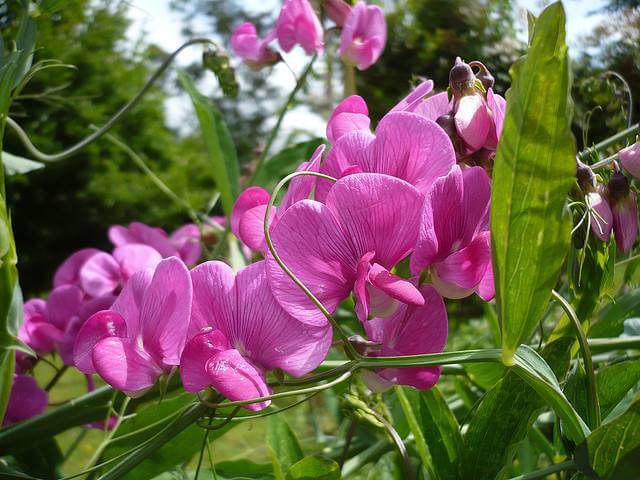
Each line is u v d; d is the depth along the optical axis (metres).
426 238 0.11
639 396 0.10
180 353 0.11
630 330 0.19
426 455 0.14
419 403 0.15
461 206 0.11
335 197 0.11
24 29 0.19
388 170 0.11
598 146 0.18
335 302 0.11
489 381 0.20
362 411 0.14
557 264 0.10
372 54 0.25
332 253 0.11
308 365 0.11
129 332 0.12
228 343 0.11
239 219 0.13
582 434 0.11
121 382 0.11
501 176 0.10
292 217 0.11
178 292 0.11
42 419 0.17
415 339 0.12
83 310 0.21
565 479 0.14
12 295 0.17
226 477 0.18
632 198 0.14
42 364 0.87
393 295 0.10
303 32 0.25
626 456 0.11
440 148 0.11
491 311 0.22
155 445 0.11
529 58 0.09
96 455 0.16
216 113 0.29
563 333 0.15
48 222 1.55
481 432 0.13
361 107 0.14
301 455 0.16
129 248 0.23
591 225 0.14
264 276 0.11
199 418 0.12
